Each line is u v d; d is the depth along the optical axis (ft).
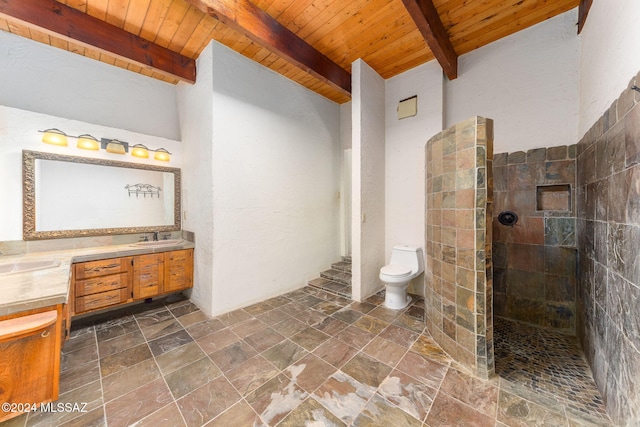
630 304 3.64
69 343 6.51
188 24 7.02
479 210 5.21
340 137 12.77
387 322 7.64
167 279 8.78
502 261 8.03
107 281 7.61
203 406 4.47
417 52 8.61
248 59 8.71
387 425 4.07
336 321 7.73
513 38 7.77
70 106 8.22
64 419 4.20
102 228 8.64
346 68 9.61
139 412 4.34
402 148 10.03
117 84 9.11
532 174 7.48
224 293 8.32
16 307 4.04
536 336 6.89
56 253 7.42
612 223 4.33
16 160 7.12
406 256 9.23
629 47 3.87
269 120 9.45
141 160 9.40
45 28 5.90
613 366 4.16
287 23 7.13
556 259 7.16
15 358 4.15
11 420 4.16
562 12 6.95
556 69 7.12
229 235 8.38
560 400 4.56
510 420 4.14
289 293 10.21
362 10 6.66
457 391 4.81
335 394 4.75
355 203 9.30
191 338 6.77
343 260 13.03
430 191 7.00
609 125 4.57
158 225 9.83
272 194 9.66
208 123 8.01
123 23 6.91
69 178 8.04
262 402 4.56
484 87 8.34
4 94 7.23
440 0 6.46
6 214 7.03
